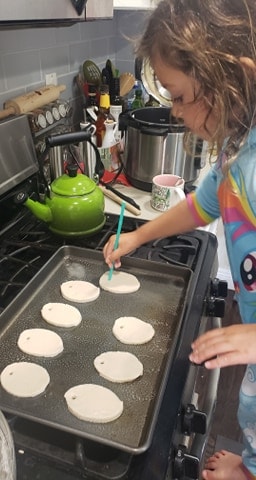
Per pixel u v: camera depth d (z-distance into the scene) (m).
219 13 0.59
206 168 1.48
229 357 0.59
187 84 0.63
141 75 1.71
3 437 0.43
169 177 1.21
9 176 0.99
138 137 1.25
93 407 0.60
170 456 0.55
